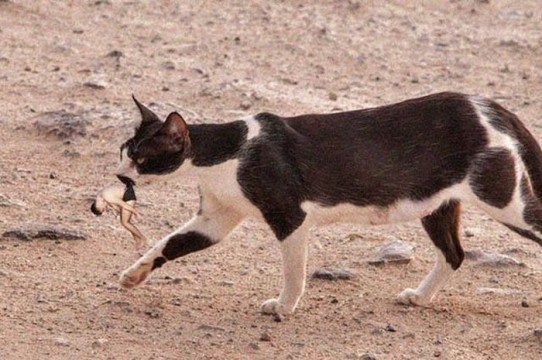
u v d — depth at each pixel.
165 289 12.63
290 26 23.17
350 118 12.08
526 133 12.20
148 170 11.82
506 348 11.40
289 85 20.17
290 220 11.86
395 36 23.11
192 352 11.05
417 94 20.23
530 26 24.23
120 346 11.09
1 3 22.80
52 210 14.78
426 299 12.44
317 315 12.11
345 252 13.94
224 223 12.29
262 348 11.20
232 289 12.74
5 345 10.94
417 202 12.07
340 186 11.91
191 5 24.14
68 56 20.83
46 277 12.74
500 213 12.09
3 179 15.72
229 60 21.17
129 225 12.17
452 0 25.58
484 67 21.80
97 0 23.69
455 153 11.93
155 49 21.47
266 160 11.77
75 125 17.38
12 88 19.12
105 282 12.71
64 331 11.38
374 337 11.59
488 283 13.16
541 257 13.96
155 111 18.08
